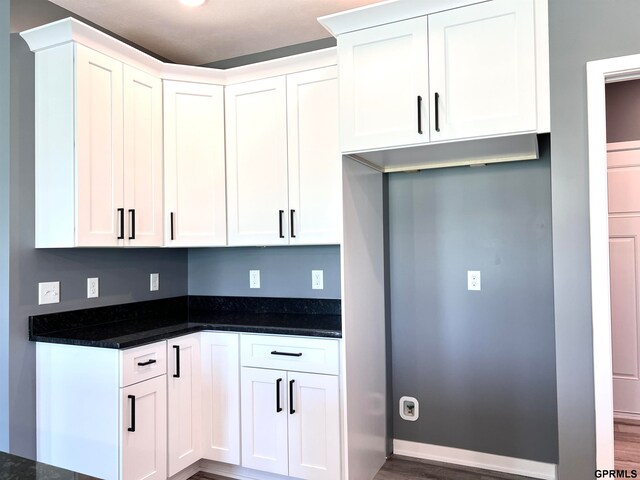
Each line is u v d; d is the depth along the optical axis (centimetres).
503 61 191
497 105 191
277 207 265
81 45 222
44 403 229
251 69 269
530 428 259
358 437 239
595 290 178
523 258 261
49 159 227
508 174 264
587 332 180
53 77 225
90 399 218
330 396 230
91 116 226
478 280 271
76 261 252
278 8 255
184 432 246
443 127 200
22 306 225
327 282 295
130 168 246
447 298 278
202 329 258
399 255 290
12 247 221
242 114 275
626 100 341
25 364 227
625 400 345
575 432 181
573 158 183
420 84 204
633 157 339
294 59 257
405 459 282
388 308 290
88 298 258
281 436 241
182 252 330
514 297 263
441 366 279
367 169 259
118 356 212
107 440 214
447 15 200
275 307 308
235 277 321
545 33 186
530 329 259
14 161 222
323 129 254
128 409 215
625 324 344
